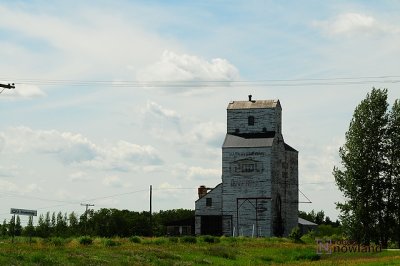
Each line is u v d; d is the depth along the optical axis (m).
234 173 114.56
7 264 43.69
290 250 76.12
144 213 152.00
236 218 113.50
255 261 63.06
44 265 45.72
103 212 144.38
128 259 54.06
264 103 118.19
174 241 82.50
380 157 90.06
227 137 117.31
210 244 80.25
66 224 159.12
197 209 116.50
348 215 89.31
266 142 114.06
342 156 91.06
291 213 121.06
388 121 90.75
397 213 88.19
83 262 48.81
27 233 146.62
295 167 123.19
